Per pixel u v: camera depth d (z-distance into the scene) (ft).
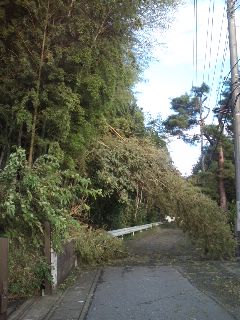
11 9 38.63
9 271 29.22
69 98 38.93
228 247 55.21
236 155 61.26
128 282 37.42
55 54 39.24
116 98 55.98
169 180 57.67
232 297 30.66
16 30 38.29
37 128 40.45
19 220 30.45
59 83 39.27
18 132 40.24
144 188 58.08
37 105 38.32
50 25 38.73
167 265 49.26
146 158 57.77
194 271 43.70
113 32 43.70
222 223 56.08
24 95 38.34
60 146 43.70
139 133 74.43
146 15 48.93
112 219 79.87
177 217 57.36
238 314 25.93
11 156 29.86
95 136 51.37
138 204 58.95
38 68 38.27
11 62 38.34
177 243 79.77
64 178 41.01
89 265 49.70
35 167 32.53
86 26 40.04
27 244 31.37
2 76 38.52
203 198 57.36
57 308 28.09
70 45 39.78
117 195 62.39
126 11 42.29
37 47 38.65
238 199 60.13
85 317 25.67
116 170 56.59
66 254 39.78
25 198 30.07
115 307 28.02
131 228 95.66
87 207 49.85
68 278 38.91
